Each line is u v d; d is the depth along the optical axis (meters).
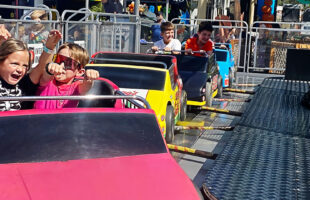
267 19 21.97
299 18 26.02
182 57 10.35
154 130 3.63
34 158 3.17
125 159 3.29
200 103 9.38
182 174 3.20
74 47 4.19
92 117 3.59
